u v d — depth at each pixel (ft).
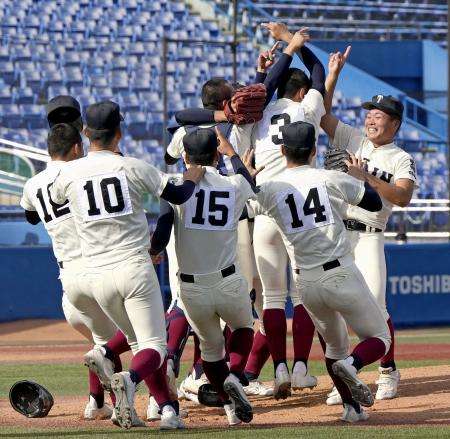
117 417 59.06
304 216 64.59
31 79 280.92
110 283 60.90
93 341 73.87
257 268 76.02
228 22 320.50
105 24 309.01
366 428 64.44
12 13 302.45
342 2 352.69
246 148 75.97
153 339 61.26
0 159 190.19
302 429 64.08
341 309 64.85
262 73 79.56
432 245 174.29
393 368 79.71
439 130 319.47
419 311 172.35
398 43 340.80
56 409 77.77
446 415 70.28
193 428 65.62
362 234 78.43
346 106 303.48
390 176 77.05
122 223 61.21
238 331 65.92
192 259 63.87
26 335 155.84
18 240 186.60
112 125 62.85
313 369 108.27
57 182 62.59
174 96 287.89
